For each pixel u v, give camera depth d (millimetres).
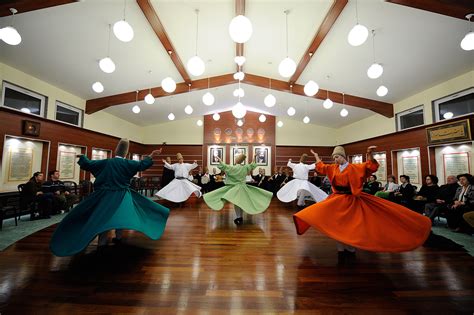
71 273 1745
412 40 3957
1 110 4281
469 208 3463
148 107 8508
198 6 3752
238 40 2260
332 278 1706
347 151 10070
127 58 5039
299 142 11086
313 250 2326
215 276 1721
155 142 11039
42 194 4227
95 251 2256
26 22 3475
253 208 3525
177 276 1714
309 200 6449
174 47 4848
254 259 2072
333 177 2305
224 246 2438
